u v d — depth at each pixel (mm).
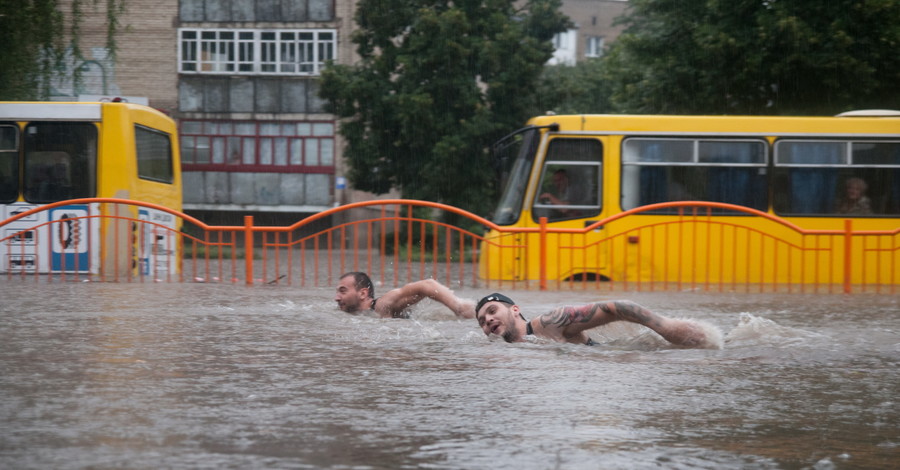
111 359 6070
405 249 35812
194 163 46312
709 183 19141
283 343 7020
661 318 7008
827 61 24562
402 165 38156
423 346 6914
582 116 19219
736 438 3994
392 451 3662
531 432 4039
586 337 7262
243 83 46125
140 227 16469
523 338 7227
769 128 19266
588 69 53000
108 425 4074
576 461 3537
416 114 35875
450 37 36031
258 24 45906
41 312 9281
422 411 4480
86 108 18609
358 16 38094
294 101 46219
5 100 23391
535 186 19031
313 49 46062
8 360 5984
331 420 4250
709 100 26797
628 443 3859
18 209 18562
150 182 19594
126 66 45219
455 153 35812
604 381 5410
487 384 5266
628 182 19062
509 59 36594
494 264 17641
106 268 16859
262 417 4301
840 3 24703
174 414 4340
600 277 18578
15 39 22891
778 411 4594
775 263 15211
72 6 24844
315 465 3426
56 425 4059
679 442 3896
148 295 11734
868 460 3631
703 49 26031
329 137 46312
